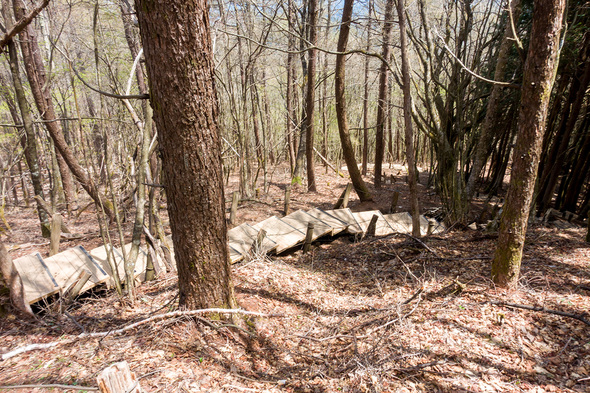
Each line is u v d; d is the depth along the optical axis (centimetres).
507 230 478
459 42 884
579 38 852
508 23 824
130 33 946
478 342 407
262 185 1800
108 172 514
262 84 1908
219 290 421
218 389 344
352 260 761
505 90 1127
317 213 1048
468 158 1206
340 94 1235
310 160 1583
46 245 916
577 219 914
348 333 471
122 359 371
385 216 1069
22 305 454
